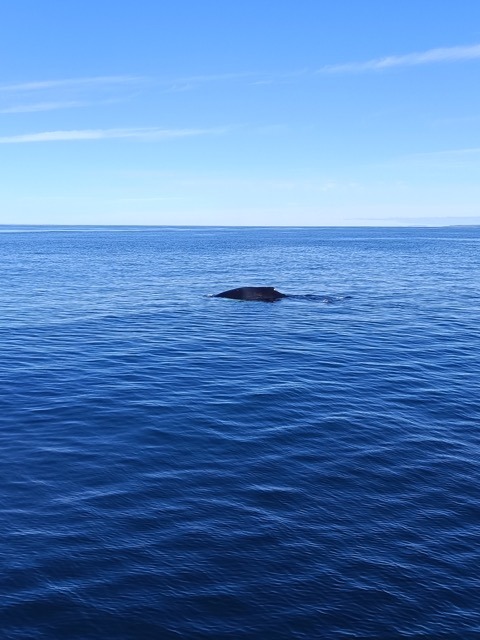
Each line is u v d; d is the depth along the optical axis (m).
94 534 10.28
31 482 12.19
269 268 69.00
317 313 35.50
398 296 43.84
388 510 11.28
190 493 11.84
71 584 8.92
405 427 15.70
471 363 22.89
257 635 7.97
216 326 30.91
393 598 8.74
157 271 64.31
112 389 18.91
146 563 9.48
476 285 51.66
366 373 21.25
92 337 27.75
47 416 16.22
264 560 9.62
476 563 9.64
